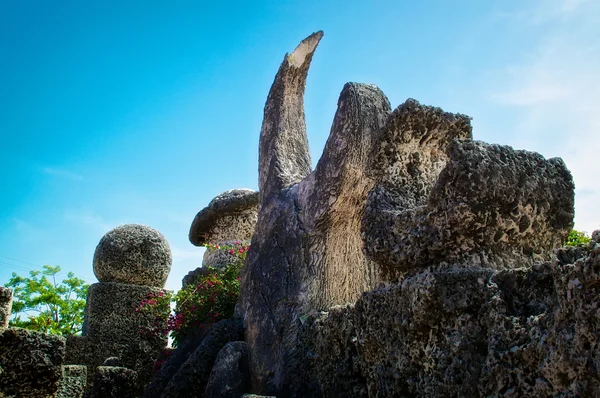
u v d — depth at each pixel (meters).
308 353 4.26
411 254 3.19
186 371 5.18
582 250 2.39
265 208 5.92
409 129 3.92
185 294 7.07
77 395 6.34
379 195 3.71
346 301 4.96
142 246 8.42
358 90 5.09
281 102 6.69
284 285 5.19
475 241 3.03
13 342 5.08
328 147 5.14
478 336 2.71
